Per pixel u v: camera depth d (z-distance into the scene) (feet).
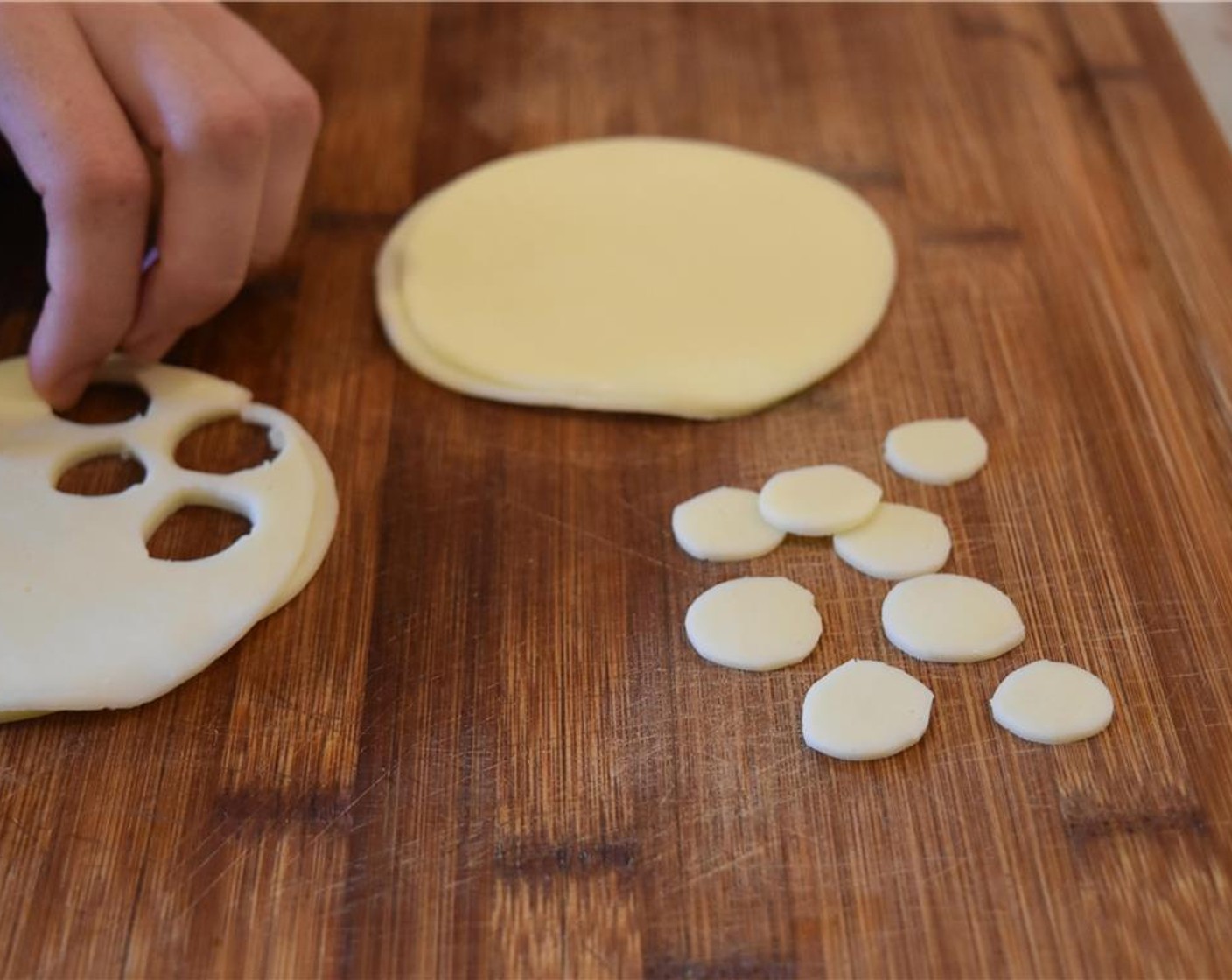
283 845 1.02
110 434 1.18
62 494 1.14
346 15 1.53
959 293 1.29
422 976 0.98
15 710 1.05
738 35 1.51
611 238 1.31
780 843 1.02
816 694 1.07
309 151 1.22
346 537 1.15
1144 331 1.26
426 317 1.26
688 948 0.99
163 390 1.21
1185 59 1.45
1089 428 1.20
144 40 1.14
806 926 0.99
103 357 1.18
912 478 1.18
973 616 1.10
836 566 1.13
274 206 1.22
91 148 1.09
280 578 1.11
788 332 1.25
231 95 1.13
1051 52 1.48
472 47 1.50
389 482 1.18
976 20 1.51
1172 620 1.10
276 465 1.17
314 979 0.98
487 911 1.00
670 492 1.17
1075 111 1.42
